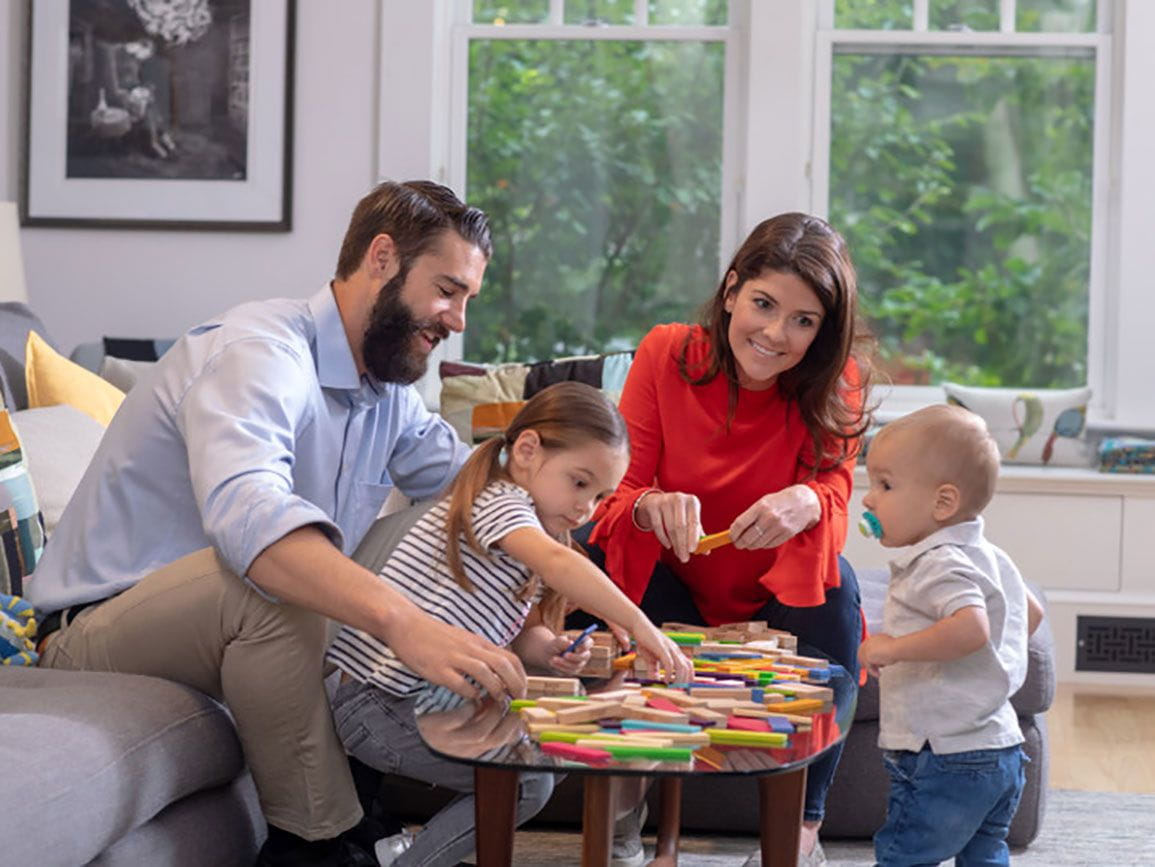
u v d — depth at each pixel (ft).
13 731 5.76
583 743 5.05
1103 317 15.80
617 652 6.82
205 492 6.26
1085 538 14.52
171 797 6.27
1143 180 15.40
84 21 15.35
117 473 7.06
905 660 6.51
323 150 15.33
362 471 7.72
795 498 7.42
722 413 8.02
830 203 15.99
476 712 5.61
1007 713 6.76
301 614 6.34
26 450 8.80
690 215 15.88
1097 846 8.85
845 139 15.93
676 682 5.98
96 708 6.16
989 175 15.89
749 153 15.42
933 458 6.73
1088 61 15.76
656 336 8.27
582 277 16.02
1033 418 15.15
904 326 16.03
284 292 15.39
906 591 6.71
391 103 15.26
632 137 15.89
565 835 8.73
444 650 5.70
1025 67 15.81
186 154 15.34
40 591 7.16
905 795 6.75
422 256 7.14
